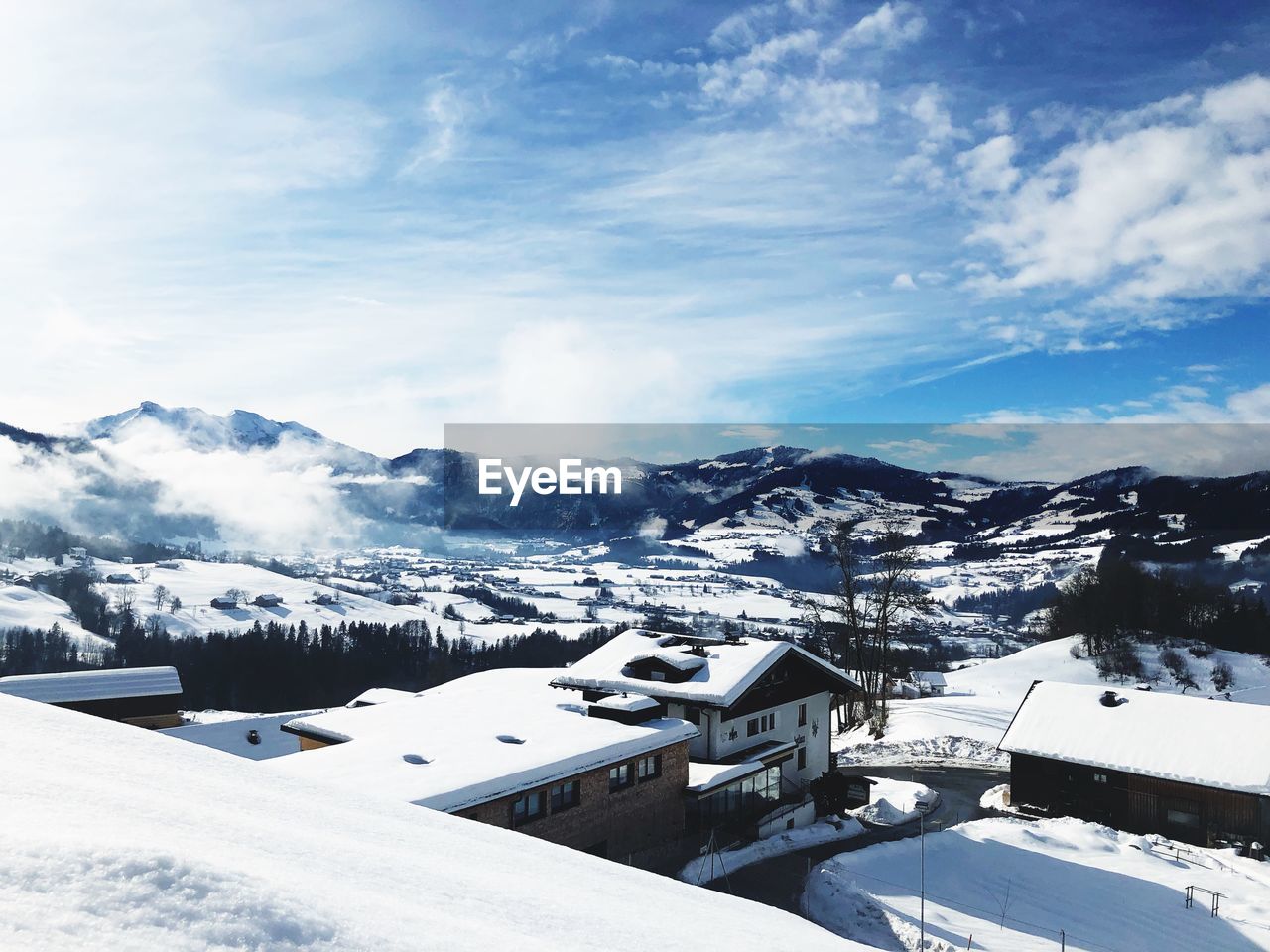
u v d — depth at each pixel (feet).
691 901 29.43
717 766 106.52
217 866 13.69
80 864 12.17
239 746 138.82
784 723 125.29
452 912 17.61
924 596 194.39
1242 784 114.73
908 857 98.22
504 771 75.92
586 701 111.96
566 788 82.38
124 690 173.68
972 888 91.15
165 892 12.09
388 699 135.03
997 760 162.40
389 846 23.90
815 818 115.03
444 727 90.07
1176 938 80.64
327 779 70.90
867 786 124.67
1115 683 301.02
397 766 75.72
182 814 19.36
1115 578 355.15
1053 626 384.06
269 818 22.71
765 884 89.86
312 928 12.76
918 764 160.15
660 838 93.45
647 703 102.32
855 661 202.18
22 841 12.58
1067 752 128.26
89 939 10.27
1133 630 344.90
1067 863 100.58
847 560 197.67
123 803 18.84
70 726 29.22
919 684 316.19
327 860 19.15
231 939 11.50
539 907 20.54
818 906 83.87
